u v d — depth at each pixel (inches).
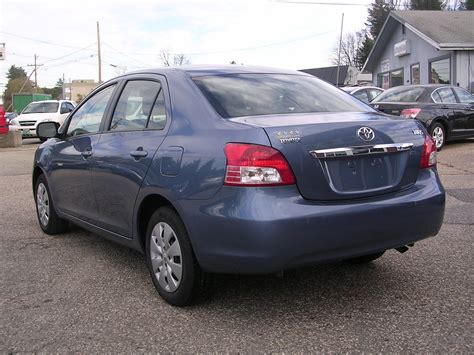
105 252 206.8
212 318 142.7
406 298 153.3
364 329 133.9
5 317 146.1
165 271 152.3
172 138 150.0
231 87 160.7
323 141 134.4
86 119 204.2
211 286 146.8
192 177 137.6
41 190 236.8
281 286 165.0
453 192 296.4
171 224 147.0
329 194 134.4
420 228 146.5
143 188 154.6
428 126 457.7
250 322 139.8
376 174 142.4
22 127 834.8
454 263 181.8
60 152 213.3
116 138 175.9
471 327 133.0
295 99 163.5
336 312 144.9
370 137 141.3
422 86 484.4
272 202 127.0
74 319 144.0
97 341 131.0
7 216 274.7
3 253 206.8
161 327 137.9
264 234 125.0
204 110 148.3
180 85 160.4
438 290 158.4
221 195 130.9
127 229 168.9
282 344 127.3
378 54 1151.0
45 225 235.0
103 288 167.2
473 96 507.2
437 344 124.6
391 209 139.5
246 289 162.9
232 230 128.3
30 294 163.0
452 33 865.5
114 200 173.2
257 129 132.0
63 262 194.7
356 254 137.0
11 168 484.7
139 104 173.3
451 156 437.4
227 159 131.0
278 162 128.7
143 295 160.6
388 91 513.7
